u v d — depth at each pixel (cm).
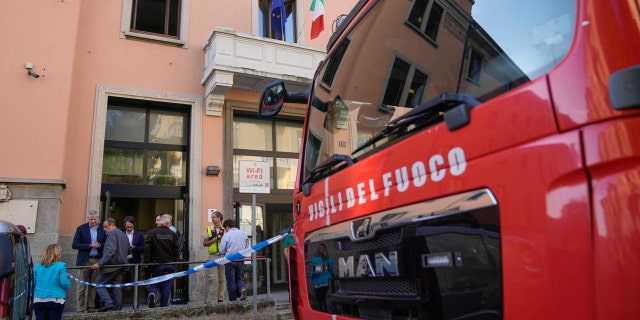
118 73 1007
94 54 992
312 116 328
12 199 831
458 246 163
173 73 1059
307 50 1099
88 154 945
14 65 884
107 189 975
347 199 236
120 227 998
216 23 1127
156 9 1096
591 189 123
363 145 234
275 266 1108
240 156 1116
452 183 169
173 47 1072
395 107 223
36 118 882
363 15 288
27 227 830
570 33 141
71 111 945
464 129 166
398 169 199
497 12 174
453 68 189
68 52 933
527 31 157
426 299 176
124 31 1025
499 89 160
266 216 1120
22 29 904
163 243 786
